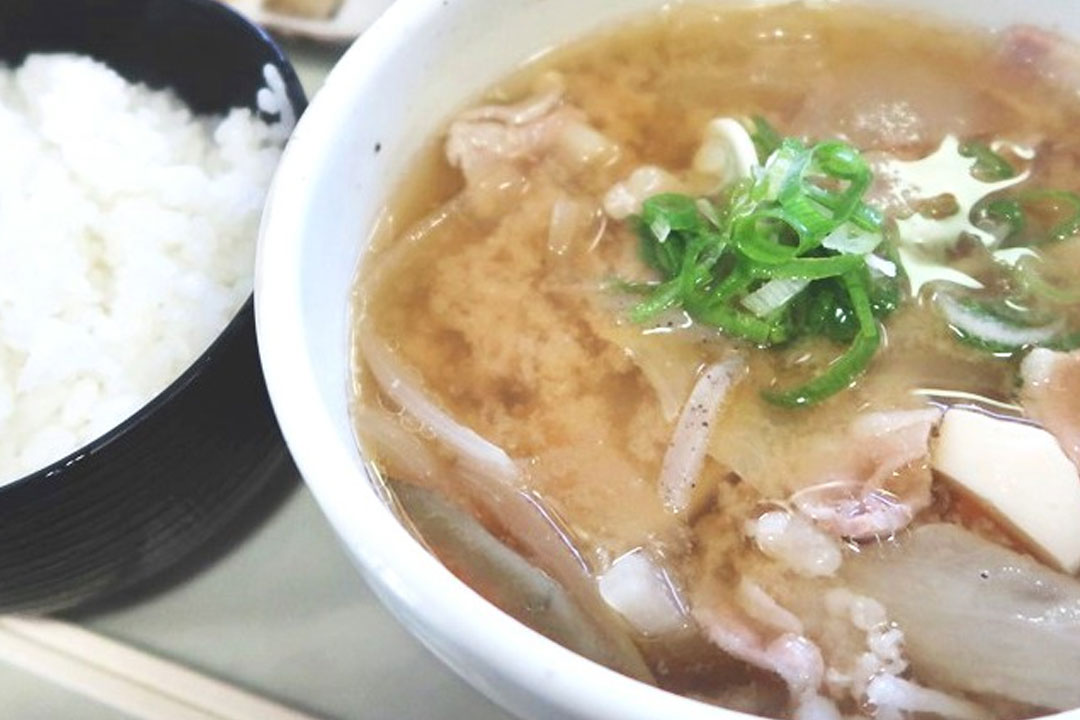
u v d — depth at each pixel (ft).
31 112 1.26
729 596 0.88
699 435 0.93
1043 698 0.83
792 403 0.93
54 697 1.03
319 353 0.89
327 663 1.03
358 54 0.97
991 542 0.88
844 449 0.91
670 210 0.99
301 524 1.09
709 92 1.10
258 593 1.07
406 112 1.02
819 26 1.13
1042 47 1.07
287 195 0.90
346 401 0.94
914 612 0.86
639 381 0.96
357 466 0.82
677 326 0.97
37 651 1.05
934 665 0.84
